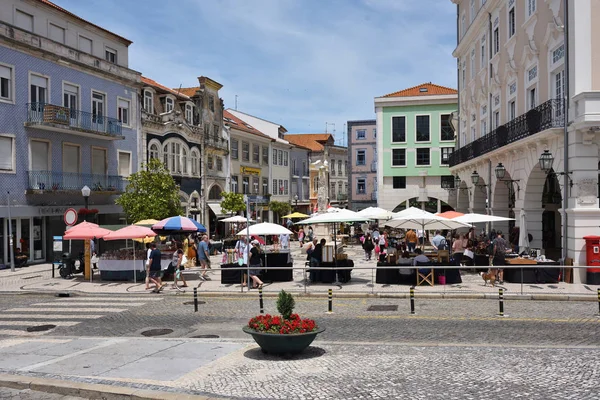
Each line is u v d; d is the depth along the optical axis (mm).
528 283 19172
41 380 8203
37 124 29000
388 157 52094
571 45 18984
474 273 22969
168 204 31938
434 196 51438
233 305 16594
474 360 9133
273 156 63438
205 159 47938
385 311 15016
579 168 18734
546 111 20312
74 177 32031
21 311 15898
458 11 39906
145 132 39188
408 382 7910
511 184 27188
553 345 10438
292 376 8273
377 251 30562
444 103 51031
